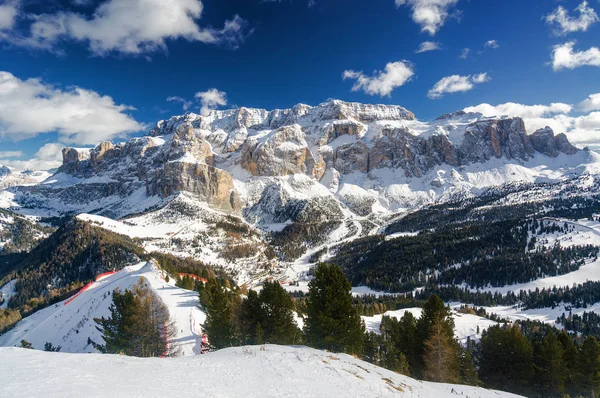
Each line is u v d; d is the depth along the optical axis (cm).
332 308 4278
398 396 2295
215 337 5403
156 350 5841
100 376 1839
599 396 5675
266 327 5378
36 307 15512
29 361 2022
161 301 7838
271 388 1980
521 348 5853
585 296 18062
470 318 14950
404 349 6019
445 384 3625
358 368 2848
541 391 5803
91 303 10194
